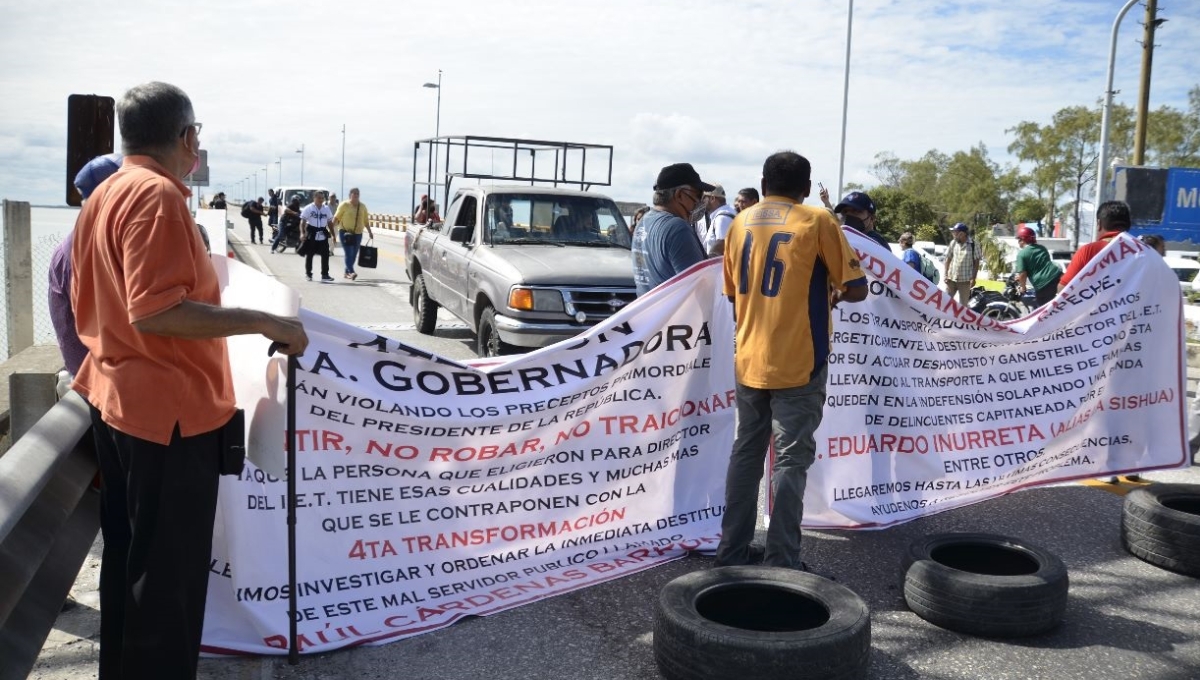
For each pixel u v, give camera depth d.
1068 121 58.66
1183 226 19.61
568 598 4.40
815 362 4.36
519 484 4.51
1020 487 6.07
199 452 2.80
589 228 10.38
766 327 4.37
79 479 3.23
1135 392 6.37
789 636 3.36
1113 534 5.52
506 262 9.25
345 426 3.97
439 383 4.19
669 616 3.53
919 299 5.51
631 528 4.89
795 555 4.45
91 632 3.82
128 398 2.68
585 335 4.61
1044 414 6.08
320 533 3.96
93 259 2.71
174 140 2.78
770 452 5.06
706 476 5.16
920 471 5.70
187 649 2.85
